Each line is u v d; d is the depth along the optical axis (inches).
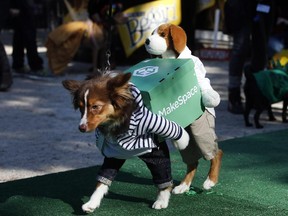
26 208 160.9
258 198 171.9
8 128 271.9
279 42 362.9
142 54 479.5
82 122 133.9
